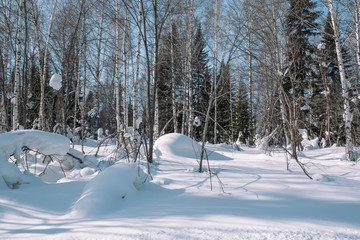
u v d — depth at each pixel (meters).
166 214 2.54
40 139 4.65
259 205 2.81
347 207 2.71
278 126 8.22
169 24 11.16
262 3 6.52
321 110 14.65
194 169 5.36
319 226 2.14
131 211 2.72
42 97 8.63
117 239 1.90
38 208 2.90
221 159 7.94
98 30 10.47
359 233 1.99
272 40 6.94
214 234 1.97
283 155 8.41
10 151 4.21
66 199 3.28
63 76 9.36
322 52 12.59
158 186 3.87
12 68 11.88
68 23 9.90
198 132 20.22
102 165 6.11
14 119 7.88
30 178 4.01
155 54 6.30
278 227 2.11
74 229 2.16
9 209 2.75
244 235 1.95
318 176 4.40
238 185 3.92
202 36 11.57
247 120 18.66
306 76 12.59
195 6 11.67
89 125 23.23
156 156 7.57
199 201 3.05
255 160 7.64
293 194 3.32
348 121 8.15
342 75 8.33
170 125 18.98
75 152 6.04
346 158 8.05
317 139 13.02
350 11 8.04
